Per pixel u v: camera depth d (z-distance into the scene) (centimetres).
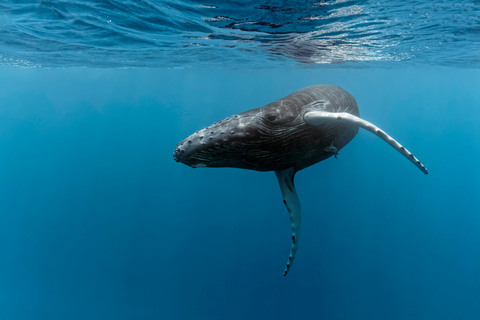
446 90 3891
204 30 1108
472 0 851
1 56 1703
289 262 511
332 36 1177
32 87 3666
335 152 536
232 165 525
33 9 954
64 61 1853
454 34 1160
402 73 2506
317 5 880
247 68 2241
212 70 2402
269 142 487
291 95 539
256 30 1102
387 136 420
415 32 1132
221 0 856
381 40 1235
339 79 3095
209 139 491
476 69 2195
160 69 2316
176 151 526
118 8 941
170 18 999
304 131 497
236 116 498
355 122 438
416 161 410
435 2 865
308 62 1870
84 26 1095
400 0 852
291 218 530
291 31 1111
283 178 558
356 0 847
